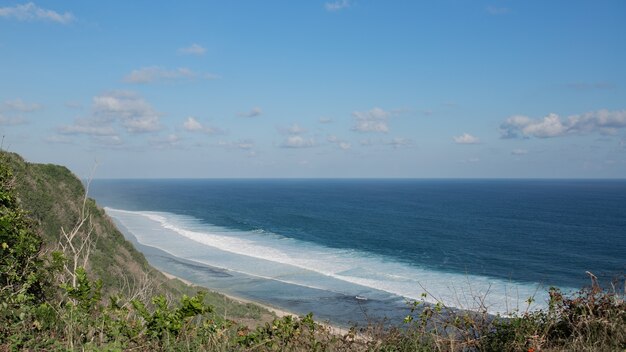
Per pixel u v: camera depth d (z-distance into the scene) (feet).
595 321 17.29
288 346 18.60
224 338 18.86
